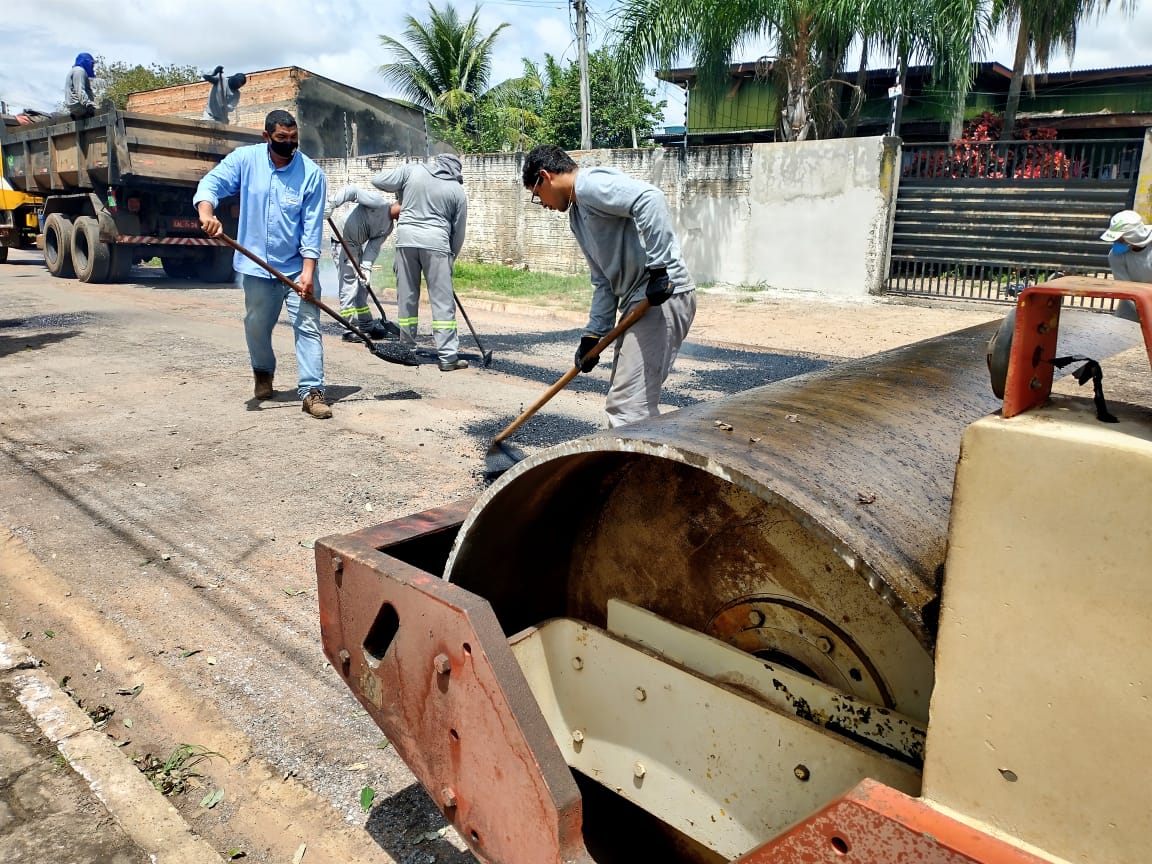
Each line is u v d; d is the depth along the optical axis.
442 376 7.41
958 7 12.25
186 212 13.74
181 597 3.43
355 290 9.05
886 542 1.20
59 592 3.45
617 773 1.66
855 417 1.58
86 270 13.68
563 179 3.56
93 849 2.13
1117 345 2.08
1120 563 0.87
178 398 6.44
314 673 2.94
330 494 4.51
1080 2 13.30
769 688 1.50
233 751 2.54
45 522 4.11
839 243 13.34
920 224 12.88
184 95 25.52
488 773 1.52
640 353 3.69
